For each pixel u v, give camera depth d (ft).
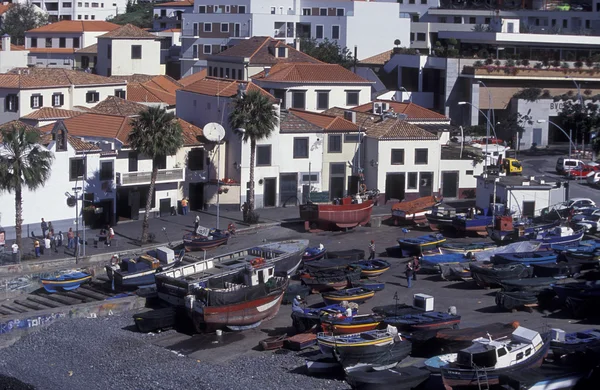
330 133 342.85
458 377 173.06
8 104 404.77
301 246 270.67
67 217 304.91
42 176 278.26
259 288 223.92
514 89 465.06
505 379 173.17
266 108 313.32
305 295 241.55
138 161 319.68
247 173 335.06
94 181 308.60
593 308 216.13
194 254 282.56
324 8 586.45
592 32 538.47
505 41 473.67
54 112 385.91
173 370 198.08
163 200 328.29
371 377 176.45
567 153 432.66
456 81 469.16
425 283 251.19
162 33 640.17
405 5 608.19
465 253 268.00
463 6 603.26
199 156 337.11
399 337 191.83
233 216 327.26
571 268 242.58
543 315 219.61
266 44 458.91
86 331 226.17
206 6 586.04
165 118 292.81
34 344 220.23
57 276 260.21
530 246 268.62
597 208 311.47
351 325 202.59
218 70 472.44
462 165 351.25
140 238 296.71
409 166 344.69
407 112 393.50
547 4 608.60
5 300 253.24
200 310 217.36
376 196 337.11
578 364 178.70
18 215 273.95
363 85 413.59
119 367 202.59
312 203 308.60
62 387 194.08
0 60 521.24
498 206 308.40
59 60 574.15
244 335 220.64
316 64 420.77
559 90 467.93
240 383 188.14
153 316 223.30
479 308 226.17
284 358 203.00
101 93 437.58
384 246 291.58
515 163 367.66
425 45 590.55
